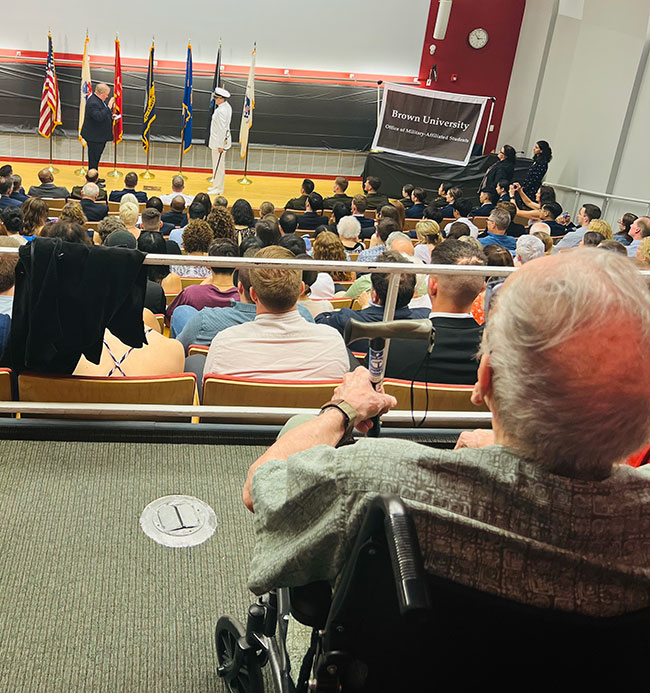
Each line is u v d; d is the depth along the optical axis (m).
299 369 2.22
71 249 1.91
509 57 11.52
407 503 0.66
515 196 9.93
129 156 11.09
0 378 2.14
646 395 0.65
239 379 2.16
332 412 1.03
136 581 1.75
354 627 0.71
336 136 11.38
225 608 1.70
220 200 7.08
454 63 11.45
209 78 10.83
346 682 0.74
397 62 11.30
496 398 0.72
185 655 1.57
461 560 0.67
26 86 10.44
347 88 11.11
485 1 11.13
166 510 1.98
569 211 10.99
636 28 9.38
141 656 1.55
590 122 10.41
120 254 1.93
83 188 7.48
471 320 2.34
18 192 7.59
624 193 9.74
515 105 11.84
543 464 0.69
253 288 2.20
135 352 2.29
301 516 0.78
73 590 1.70
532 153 11.83
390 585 0.67
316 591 0.95
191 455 2.21
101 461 2.15
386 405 1.07
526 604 0.67
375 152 11.17
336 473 0.73
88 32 10.38
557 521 0.68
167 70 10.62
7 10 10.10
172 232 6.22
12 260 2.32
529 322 0.67
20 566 1.75
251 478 0.94
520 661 0.71
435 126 10.78
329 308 3.32
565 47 10.95
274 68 10.95
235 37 10.74
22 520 1.90
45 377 2.11
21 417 2.27
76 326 1.98
